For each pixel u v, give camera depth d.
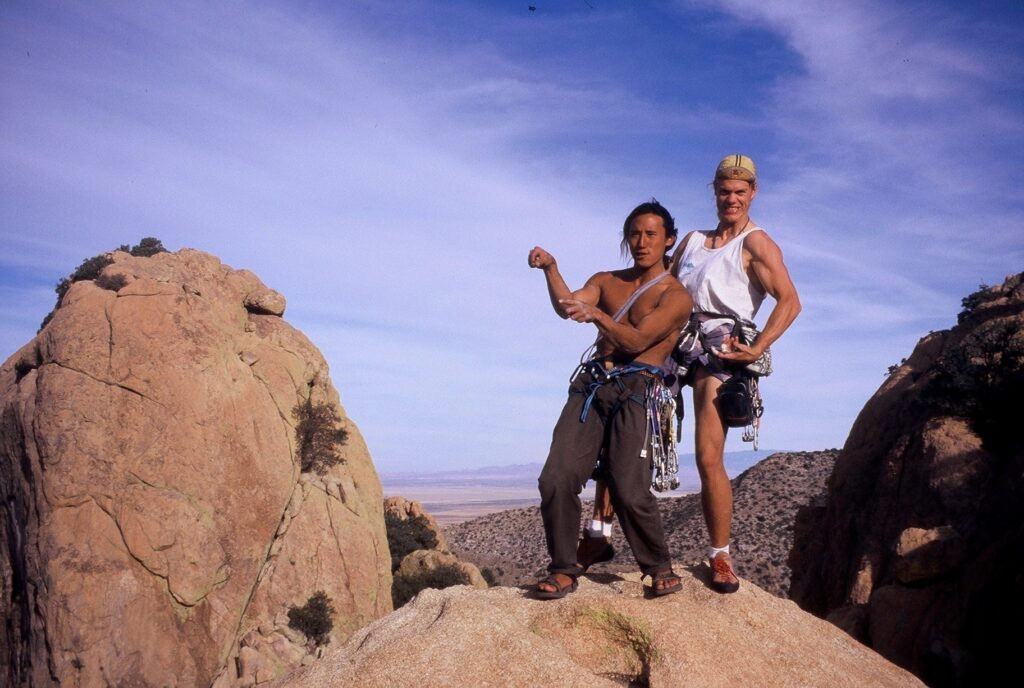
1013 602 18.97
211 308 45.84
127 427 40.06
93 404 40.03
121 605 37.00
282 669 37.59
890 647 21.81
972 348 29.98
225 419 42.09
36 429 39.72
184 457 40.41
